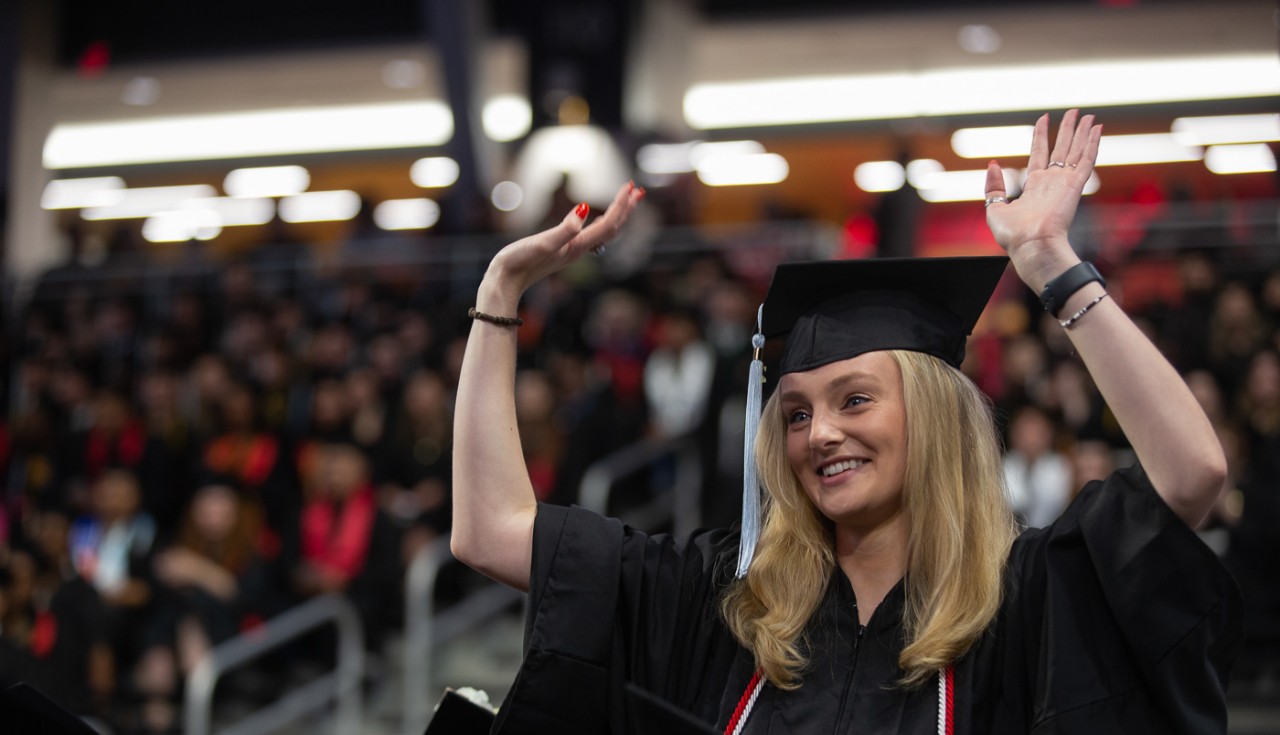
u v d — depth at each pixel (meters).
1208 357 8.74
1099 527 1.91
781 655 2.05
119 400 9.33
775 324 2.30
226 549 7.13
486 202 12.25
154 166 16.12
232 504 7.20
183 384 10.30
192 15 15.05
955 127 14.26
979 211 14.58
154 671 6.53
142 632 6.71
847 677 2.04
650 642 2.15
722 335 8.18
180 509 8.75
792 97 14.61
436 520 7.46
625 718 2.09
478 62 13.06
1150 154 14.07
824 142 14.85
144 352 10.82
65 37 15.19
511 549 2.18
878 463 2.09
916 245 11.64
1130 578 1.86
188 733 5.92
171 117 15.89
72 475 9.19
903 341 2.14
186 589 6.73
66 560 7.02
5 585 6.95
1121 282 10.18
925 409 2.10
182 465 8.88
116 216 16.69
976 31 13.73
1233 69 13.41
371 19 14.61
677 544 2.27
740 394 7.62
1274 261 10.26
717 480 7.44
